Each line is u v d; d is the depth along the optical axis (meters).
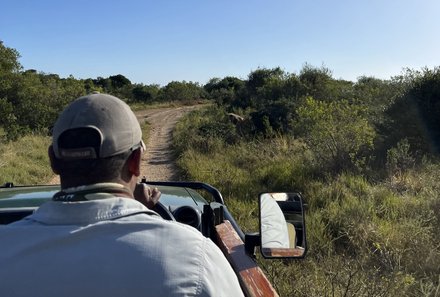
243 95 30.95
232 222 2.66
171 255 1.18
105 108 1.27
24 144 16.89
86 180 1.26
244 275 1.96
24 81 24.80
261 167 11.22
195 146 16.38
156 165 14.80
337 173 9.38
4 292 1.15
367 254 5.09
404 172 9.05
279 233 2.13
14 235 1.22
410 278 4.32
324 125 10.48
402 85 13.48
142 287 1.14
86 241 1.19
